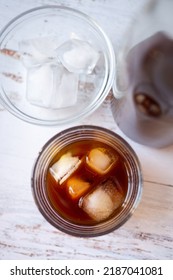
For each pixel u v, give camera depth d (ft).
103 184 1.20
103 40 1.26
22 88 1.28
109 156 1.20
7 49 1.27
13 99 1.27
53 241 1.26
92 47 1.25
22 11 1.27
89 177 1.20
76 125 1.28
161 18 0.96
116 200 1.19
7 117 1.27
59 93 1.24
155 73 0.98
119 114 1.17
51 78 1.23
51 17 1.27
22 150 1.26
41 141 1.27
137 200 1.15
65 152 1.23
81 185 1.20
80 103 1.28
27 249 1.26
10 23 1.24
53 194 1.23
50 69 1.23
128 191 1.19
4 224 1.26
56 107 1.25
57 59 1.24
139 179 1.16
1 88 1.27
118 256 1.26
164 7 0.94
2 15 1.27
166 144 1.19
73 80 1.24
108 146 1.22
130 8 1.26
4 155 1.26
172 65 0.97
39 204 1.16
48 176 1.22
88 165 1.21
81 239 1.26
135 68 0.99
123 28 1.27
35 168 1.15
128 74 1.01
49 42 1.26
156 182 1.26
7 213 1.26
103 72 1.27
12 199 1.26
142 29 1.00
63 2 1.27
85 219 1.20
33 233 1.26
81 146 1.24
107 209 1.18
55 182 1.22
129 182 1.20
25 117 1.26
